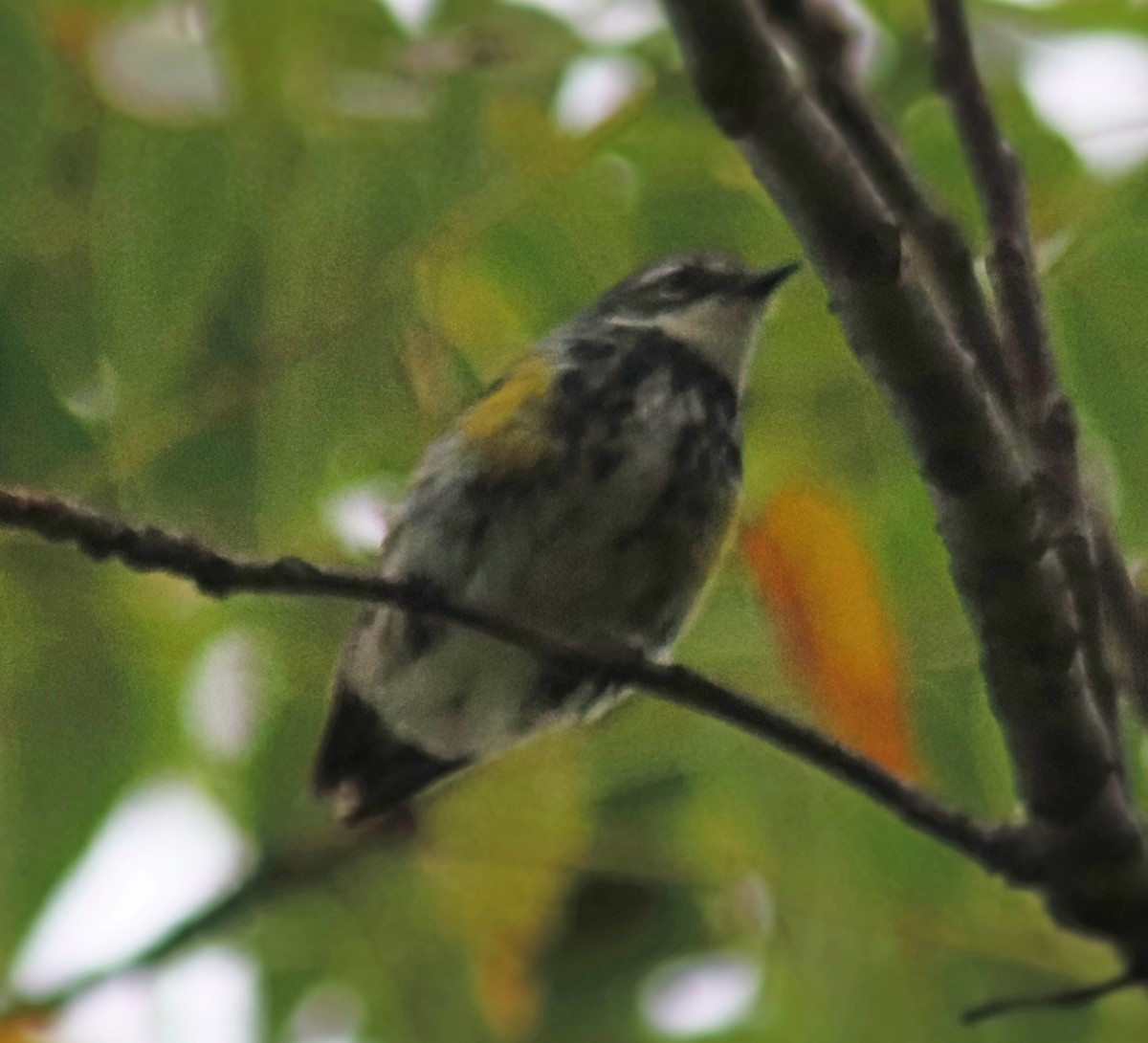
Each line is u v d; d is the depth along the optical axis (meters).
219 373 8.44
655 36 8.83
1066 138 8.90
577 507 9.01
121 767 9.19
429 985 10.52
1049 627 6.77
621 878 10.43
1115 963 9.74
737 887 9.98
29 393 8.41
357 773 9.56
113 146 8.41
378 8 8.60
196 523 8.55
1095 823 7.02
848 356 9.12
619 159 8.94
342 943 10.60
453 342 8.95
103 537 6.70
